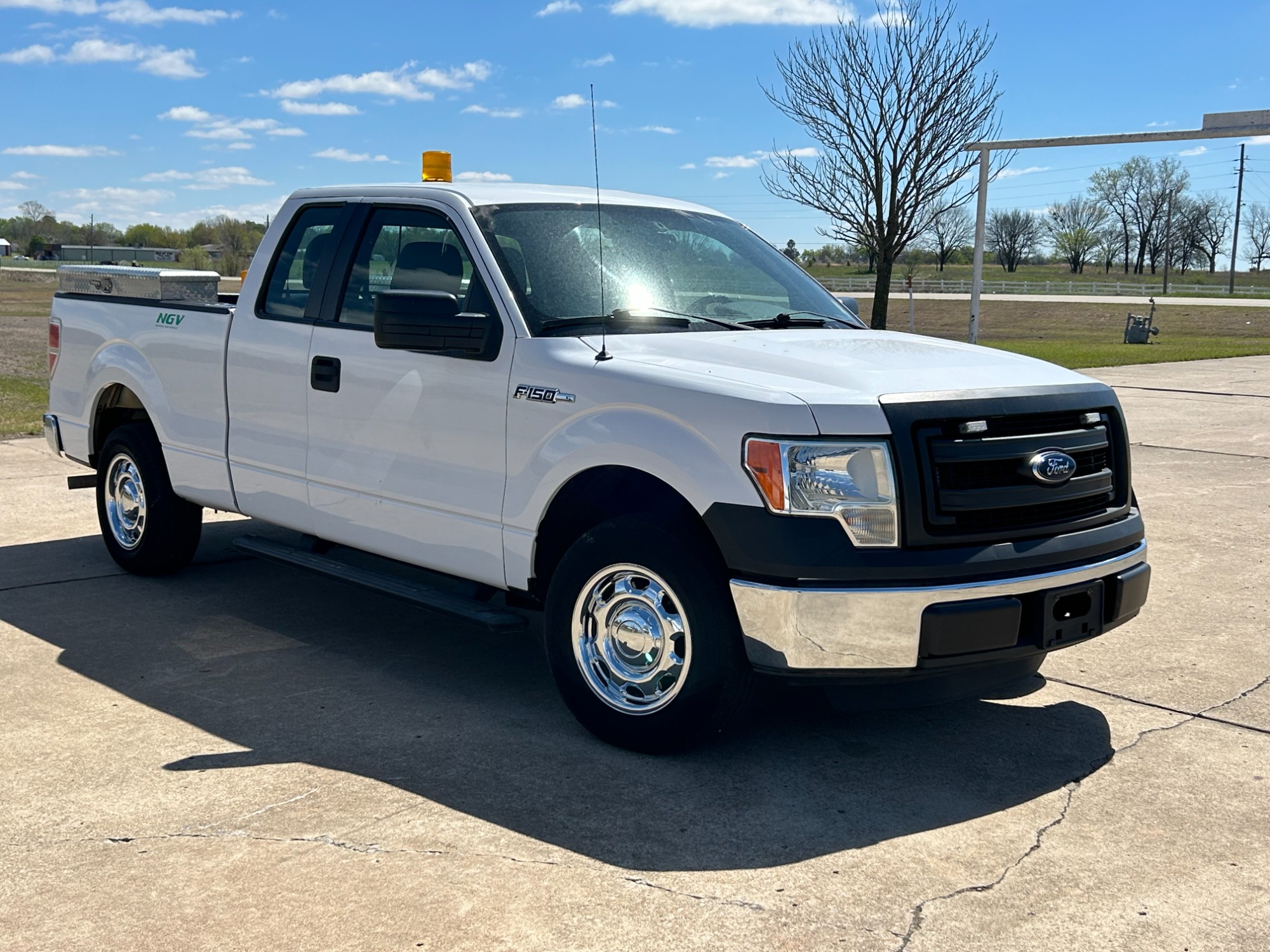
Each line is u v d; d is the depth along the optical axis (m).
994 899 3.22
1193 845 3.56
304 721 4.47
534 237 4.75
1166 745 4.35
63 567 6.71
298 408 5.25
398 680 4.96
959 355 4.46
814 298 5.34
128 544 6.50
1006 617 3.80
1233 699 4.84
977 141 32.53
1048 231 137.00
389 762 4.09
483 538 4.53
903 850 3.49
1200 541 7.62
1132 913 3.16
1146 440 12.10
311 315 5.25
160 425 6.06
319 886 3.23
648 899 3.19
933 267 131.38
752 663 3.82
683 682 3.97
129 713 4.52
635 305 4.68
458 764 4.08
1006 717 4.62
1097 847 3.54
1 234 142.50
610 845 3.49
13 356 20.47
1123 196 130.50
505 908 3.13
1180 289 98.50
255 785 3.88
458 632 5.66
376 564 6.34
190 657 5.21
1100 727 4.52
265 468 5.47
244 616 5.84
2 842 3.48
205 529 7.70
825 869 3.37
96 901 3.15
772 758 4.17
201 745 4.22
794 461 3.71
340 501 5.11
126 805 3.73
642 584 4.11
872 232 33.16
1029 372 4.32
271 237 5.57
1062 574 3.95
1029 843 3.56
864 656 3.71
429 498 4.71
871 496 3.72
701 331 4.64
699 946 2.96
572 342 4.34
